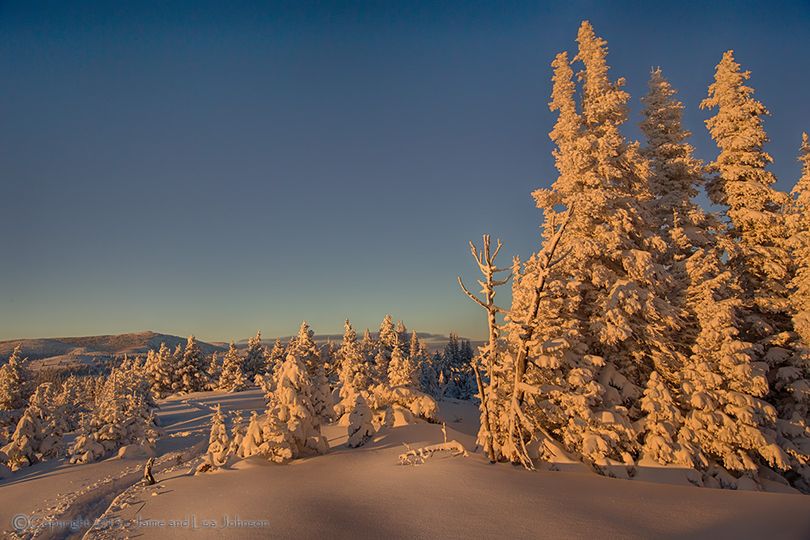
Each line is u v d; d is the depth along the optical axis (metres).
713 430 15.12
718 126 22.48
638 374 18.25
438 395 58.06
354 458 15.83
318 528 8.34
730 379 16.19
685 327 19.23
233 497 11.18
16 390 49.03
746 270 21.23
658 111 22.81
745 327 20.78
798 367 17.92
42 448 27.23
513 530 7.79
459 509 9.01
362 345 66.50
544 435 15.45
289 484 12.37
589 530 7.72
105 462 24.66
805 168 20.77
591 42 21.84
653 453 14.63
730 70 22.39
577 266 18.52
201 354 81.38
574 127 19.98
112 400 29.03
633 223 19.89
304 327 61.66
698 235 20.47
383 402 25.34
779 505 9.12
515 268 18.62
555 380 15.76
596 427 14.92
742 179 22.09
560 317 17.70
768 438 14.85
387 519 8.69
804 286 18.88
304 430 17.98
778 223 20.92
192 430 36.12
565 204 19.47
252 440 17.08
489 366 14.88
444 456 14.37
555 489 10.70
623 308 17.58
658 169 22.78
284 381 18.28
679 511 9.02
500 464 13.80
